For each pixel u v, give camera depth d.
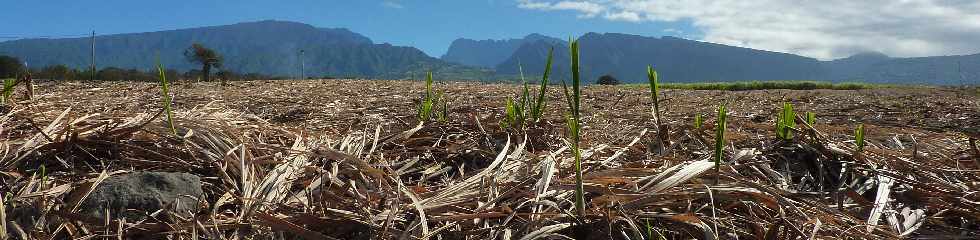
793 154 2.67
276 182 1.83
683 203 1.84
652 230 1.69
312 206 1.75
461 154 2.58
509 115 2.96
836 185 2.38
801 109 6.69
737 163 2.36
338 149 2.45
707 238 1.59
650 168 2.25
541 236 1.54
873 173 2.39
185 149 2.16
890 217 1.95
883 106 7.15
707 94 10.95
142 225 1.53
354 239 1.59
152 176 1.70
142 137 2.32
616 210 1.75
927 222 1.99
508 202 1.84
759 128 3.66
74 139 2.14
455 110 5.06
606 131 3.67
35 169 1.99
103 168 2.00
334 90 8.99
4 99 2.77
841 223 1.90
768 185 2.18
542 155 2.32
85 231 1.52
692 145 2.91
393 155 2.56
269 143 2.70
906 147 3.14
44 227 1.54
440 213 1.75
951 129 4.63
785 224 1.62
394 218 1.64
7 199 1.65
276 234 1.55
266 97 7.02
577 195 1.68
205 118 2.64
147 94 7.58
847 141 2.99
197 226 1.53
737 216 1.82
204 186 1.86
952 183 2.32
